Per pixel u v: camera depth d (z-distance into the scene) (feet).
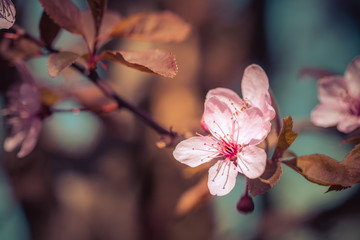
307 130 0.97
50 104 0.93
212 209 1.26
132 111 0.86
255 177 0.74
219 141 0.77
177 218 0.89
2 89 0.96
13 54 0.88
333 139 1.15
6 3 0.77
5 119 0.90
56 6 0.81
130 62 0.77
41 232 1.35
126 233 1.45
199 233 1.23
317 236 1.26
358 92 0.87
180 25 0.86
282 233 1.28
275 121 0.78
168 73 0.76
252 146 0.75
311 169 0.75
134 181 1.38
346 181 0.74
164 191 1.26
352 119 0.87
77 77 0.99
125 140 1.33
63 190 1.45
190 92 1.37
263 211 1.44
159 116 1.32
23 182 1.33
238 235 1.35
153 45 1.38
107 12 0.90
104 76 1.32
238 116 0.77
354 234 1.21
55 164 1.44
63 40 0.98
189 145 0.77
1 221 1.36
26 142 0.89
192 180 1.22
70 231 1.42
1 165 1.32
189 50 1.42
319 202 1.37
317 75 0.92
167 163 1.27
